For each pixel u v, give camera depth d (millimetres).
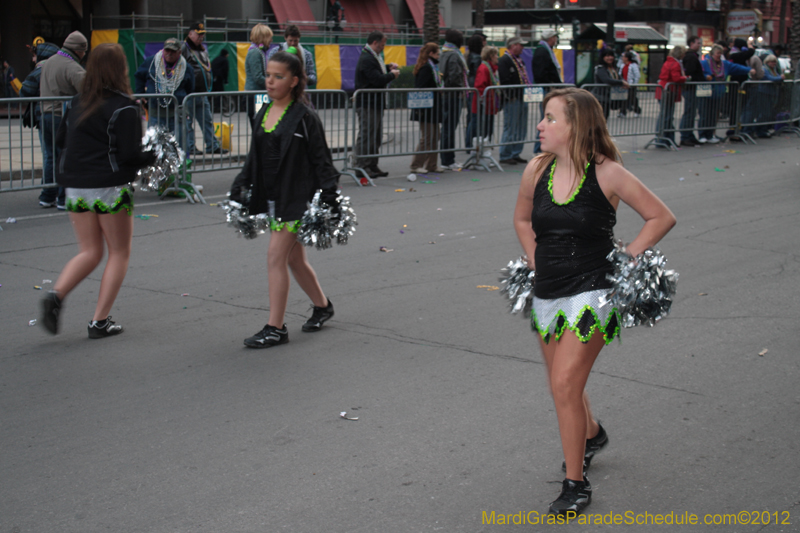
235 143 12445
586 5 43844
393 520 3027
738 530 2967
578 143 2883
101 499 3170
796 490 3242
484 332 5191
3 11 22250
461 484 3299
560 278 2947
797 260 6980
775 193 10320
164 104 9562
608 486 3295
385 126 11211
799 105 17984
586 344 2930
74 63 8516
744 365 4613
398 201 9664
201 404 4086
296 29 10820
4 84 21797
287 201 4734
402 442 3670
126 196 4891
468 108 12008
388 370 4551
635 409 4027
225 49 20906
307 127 4719
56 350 4816
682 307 5680
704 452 3578
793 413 3979
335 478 3340
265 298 5898
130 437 3713
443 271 6652
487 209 9250
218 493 3217
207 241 7547
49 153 8609
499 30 42125
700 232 8078
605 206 2920
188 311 5586
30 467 3420
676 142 16219
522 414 3967
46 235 7645
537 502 3166
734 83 15922
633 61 22312
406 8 30188
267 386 4320
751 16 44719
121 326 5203
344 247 7430
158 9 24875
